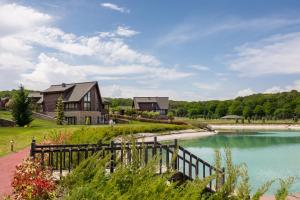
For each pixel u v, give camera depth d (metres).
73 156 19.50
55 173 16.41
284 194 7.44
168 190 8.38
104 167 11.81
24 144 37.53
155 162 10.36
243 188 7.91
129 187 9.39
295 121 136.62
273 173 29.47
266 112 182.25
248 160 37.53
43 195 11.93
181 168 26.00
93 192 9.51
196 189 8.05
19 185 12.28
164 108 133.62
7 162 24.61
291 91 199.50
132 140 12.45
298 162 35.88
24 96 74.25
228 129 97.06
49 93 105.75
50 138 28.97
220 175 8.53
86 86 98.44
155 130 72.44
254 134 77.38
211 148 48.00
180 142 57.25
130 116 106.69
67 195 11.11
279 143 56.72
